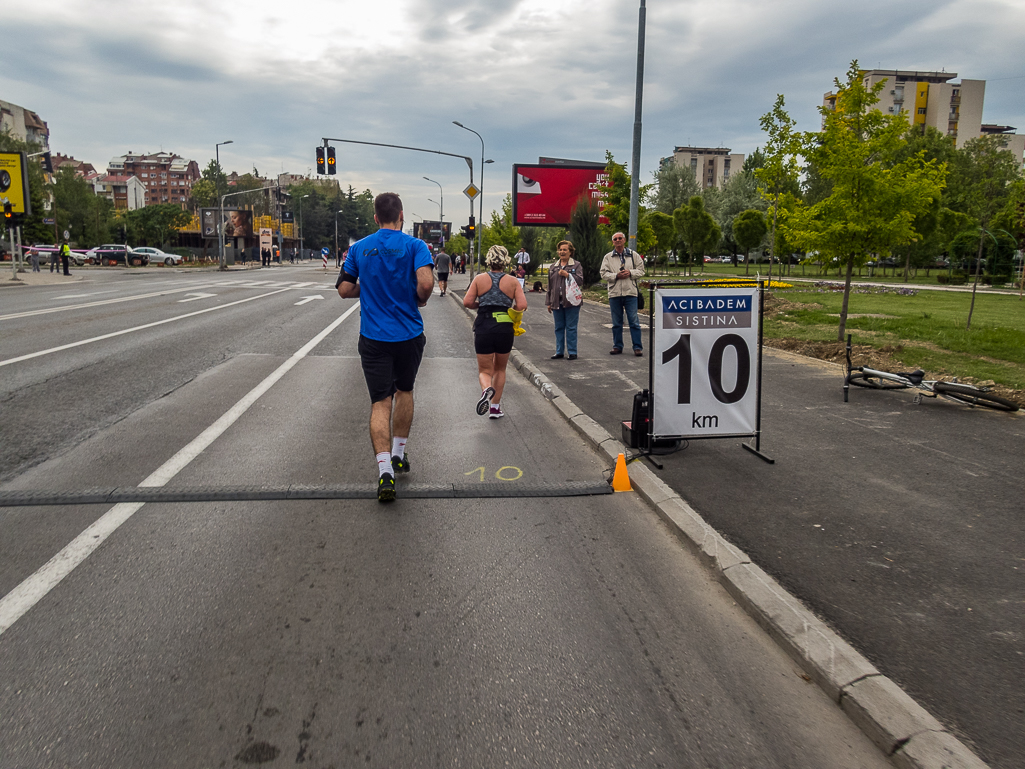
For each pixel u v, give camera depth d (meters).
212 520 4.20
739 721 2.51
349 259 4.91
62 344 10.95
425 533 4.10
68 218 88.06
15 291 23.50
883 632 3.05
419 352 5.00
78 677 2.63
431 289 4.82
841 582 3.49
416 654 2.86
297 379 8.75
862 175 10.39
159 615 3.09
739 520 4.27
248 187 151.00
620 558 3.83
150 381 8.34
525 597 3.36
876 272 52.12
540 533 4.14
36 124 114.69
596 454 5.84
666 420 5.57
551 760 2.28
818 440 6.02
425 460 5.57
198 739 2.32
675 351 5.54
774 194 22.41
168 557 3.68
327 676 2.69
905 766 2.28
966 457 5.52
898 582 3.49
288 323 14.80
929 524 4.21
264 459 5.43
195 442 5.87
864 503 4.55
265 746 2.30
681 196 66.12
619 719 2.49
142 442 5.83
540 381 8.72
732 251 64.44
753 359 5.59
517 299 6.89
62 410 6.83
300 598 3.28
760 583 3.40
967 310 17.66
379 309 4.81
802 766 2.30
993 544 3.93
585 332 14.41
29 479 4.83
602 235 29.66
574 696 2.62
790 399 7.58
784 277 41.03
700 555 3.79
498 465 5.47
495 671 2.76
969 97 108.88
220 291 24.81
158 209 111.69
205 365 9.52
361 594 3.34
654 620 3.19
